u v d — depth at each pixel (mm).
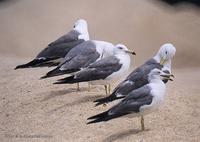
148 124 13477
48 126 13820
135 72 14109
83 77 14742
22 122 14328
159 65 14391
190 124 13391
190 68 25719
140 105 12406
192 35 30062
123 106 12445
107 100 13641
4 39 29734
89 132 13156
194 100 15391
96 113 14188
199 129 13039
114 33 29766
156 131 12922
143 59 27125
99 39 28922
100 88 16281
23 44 29031
